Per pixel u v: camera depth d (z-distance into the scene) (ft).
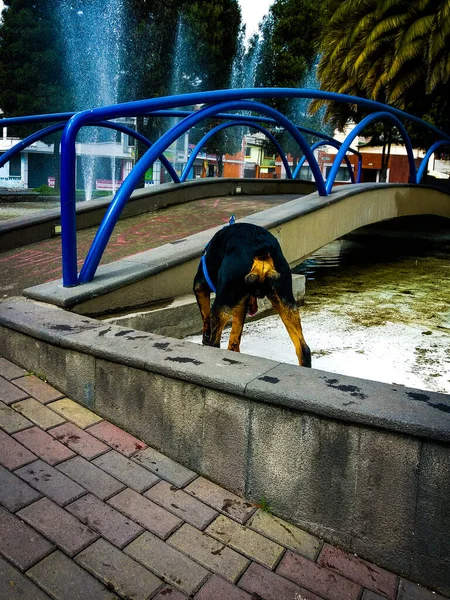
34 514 8.29
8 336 13.57
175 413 10.05
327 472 8.30
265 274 11.64
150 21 88.07
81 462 9.81
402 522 7.75
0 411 11.21
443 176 146.82
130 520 8.41
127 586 7.11
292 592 7.28
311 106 72.02
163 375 10.08
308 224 27.22
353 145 148.56
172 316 18.38
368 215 35.19
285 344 19.42
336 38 62.54
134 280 17.46
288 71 104.88
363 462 7.97
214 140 108.27
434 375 16.47
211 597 7.06
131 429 10.92
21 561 7.36
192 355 10.57
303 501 8.60
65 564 7.39
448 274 36.47
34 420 11.05
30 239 26.23
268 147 116.47
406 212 41.42
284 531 8.55
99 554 7.61
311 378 9.25
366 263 40.88
